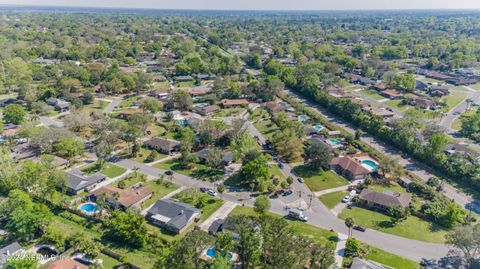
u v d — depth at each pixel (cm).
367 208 11356
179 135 17088
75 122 16738
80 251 8919
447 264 8788
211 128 16250
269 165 14162
